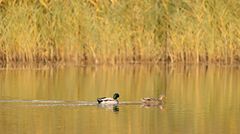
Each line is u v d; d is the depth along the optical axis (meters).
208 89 41.19
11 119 31.55
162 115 32.88
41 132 29.23
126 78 46.06
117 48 53.66
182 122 31.34
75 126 30.34
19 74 47.59
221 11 53.50
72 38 53.69
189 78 46.44
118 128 30.08
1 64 53.34
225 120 31.81
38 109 33.91
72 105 35.16
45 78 45.53
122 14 53.47
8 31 53.38
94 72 49.28
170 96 38.53
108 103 35.41
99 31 53.56
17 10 53.34
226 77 47.03
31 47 53.59
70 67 52.25
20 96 37.53
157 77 46.78
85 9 53.59
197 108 34.72
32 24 53.53
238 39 53.69
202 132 29.44
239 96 38.50
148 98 35.75
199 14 53.59
